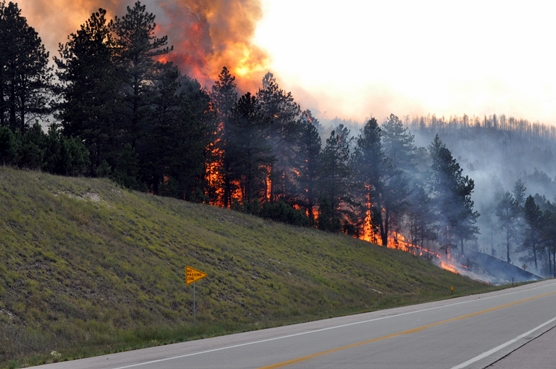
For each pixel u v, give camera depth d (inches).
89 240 1167.6
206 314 1079.0
